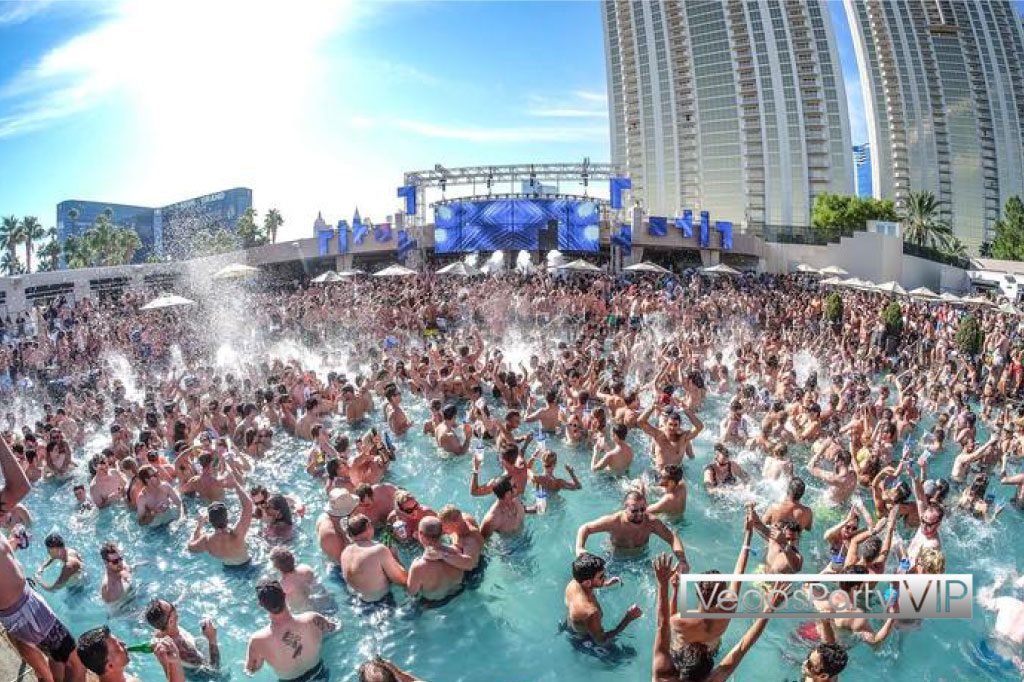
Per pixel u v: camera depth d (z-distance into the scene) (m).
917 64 114.00
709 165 106.00
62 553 7.78
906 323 24.17
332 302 27.98
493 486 8.38
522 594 7.33
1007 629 6.36
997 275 49.06
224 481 10.16
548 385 14.76
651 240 43.38
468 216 40.53
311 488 10.54
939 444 11.52
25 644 4.29
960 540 8.66
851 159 102.00
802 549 8.03
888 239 46.56
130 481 9.88
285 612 6.01
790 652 6.12
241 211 152.00
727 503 9.41
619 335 20.69
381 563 7.17
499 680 6.02
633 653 6.36
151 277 40.47
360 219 42.91
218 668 6.27
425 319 25.75
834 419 12.03
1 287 35.97
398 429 12.54
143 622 7.16
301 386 14.70
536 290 28.86
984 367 18.86
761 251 47.56
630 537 7.80
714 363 16.83
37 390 19.19
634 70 110.19
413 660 6.30
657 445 10.17
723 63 104.19
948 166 113.75
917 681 5.90
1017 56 115.62
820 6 101.69
